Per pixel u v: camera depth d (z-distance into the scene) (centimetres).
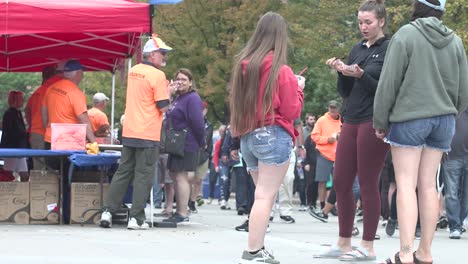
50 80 1418
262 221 813
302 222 1692
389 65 807
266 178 817
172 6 3466
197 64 3528
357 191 1406
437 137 827
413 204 812
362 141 889
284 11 3209
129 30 1280
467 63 845
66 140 1285
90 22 1267
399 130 813
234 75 822
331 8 2873
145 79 1262
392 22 2514
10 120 1714
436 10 836
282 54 812
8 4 1248
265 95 802
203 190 3055
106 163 1273
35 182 1316
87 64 1830
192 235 1208
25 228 1235
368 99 888
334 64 883
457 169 1379
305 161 2141
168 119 1387
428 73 812
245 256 820
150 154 1266
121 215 1378
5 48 1638
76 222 1314
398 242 1255
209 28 3509
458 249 1140
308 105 3338
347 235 930
